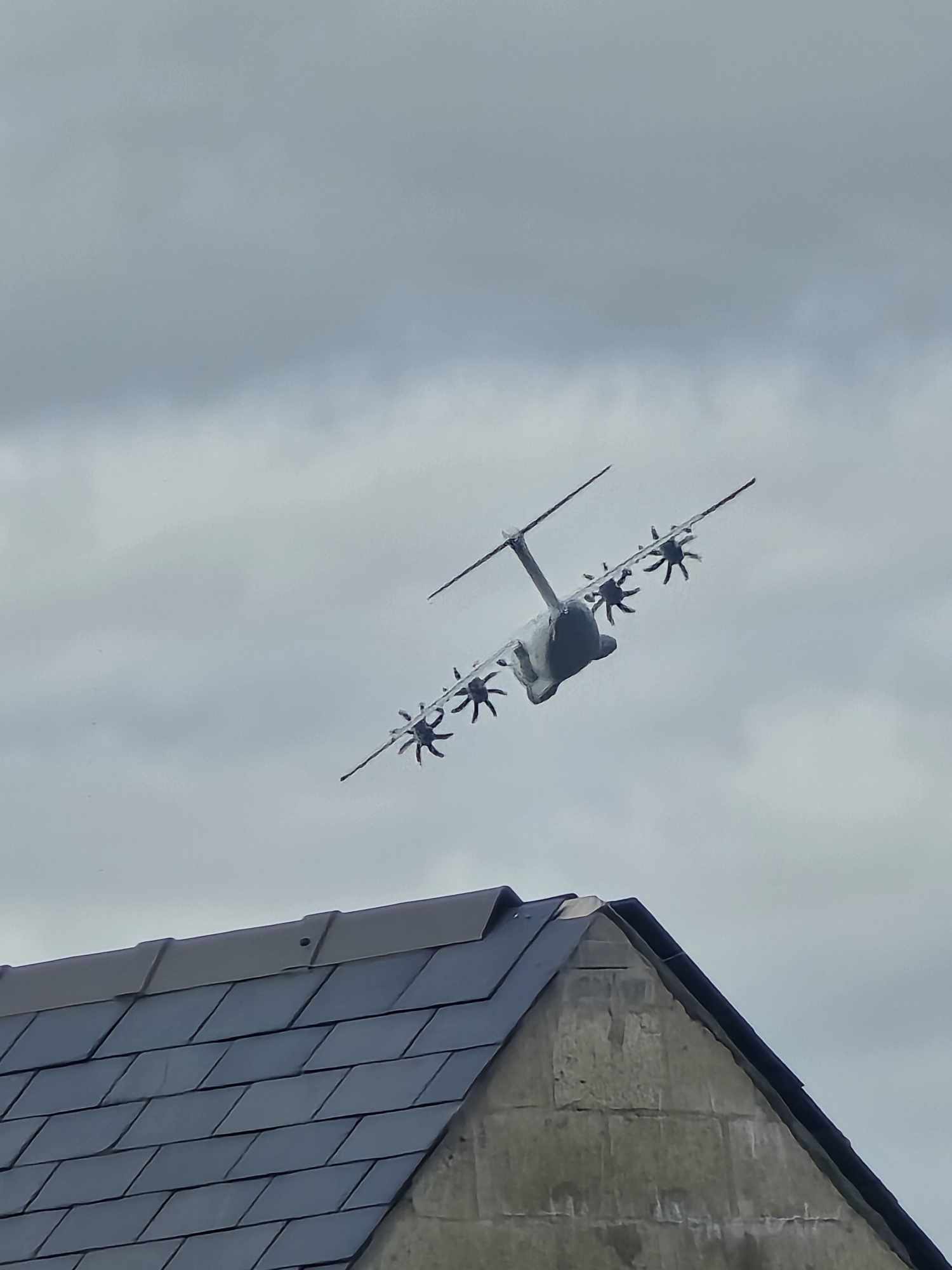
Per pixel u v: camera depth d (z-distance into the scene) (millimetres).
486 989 55312
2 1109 57344
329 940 58344
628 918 57094
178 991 58969
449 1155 52719
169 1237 52000
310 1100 54219
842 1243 58188
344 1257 50000
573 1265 53594
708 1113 56719
